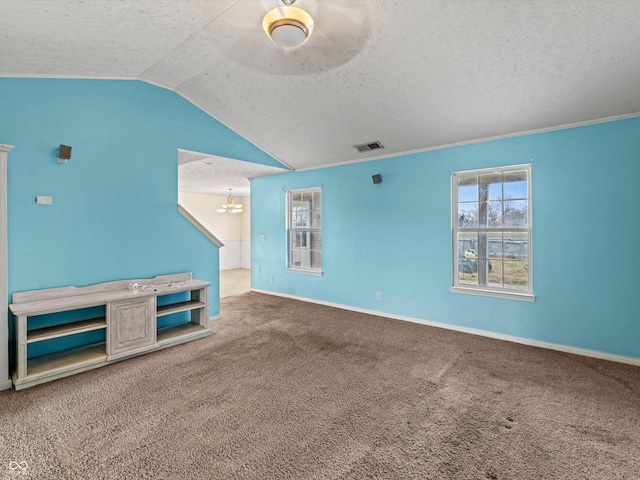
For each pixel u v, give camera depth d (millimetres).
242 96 3838
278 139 4746
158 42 2770
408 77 3037
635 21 2107
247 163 4961
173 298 4000
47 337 2719
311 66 3098
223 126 4520
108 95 3406
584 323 3273
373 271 4820
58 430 2062
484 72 2811
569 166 3309
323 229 5398
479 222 3949
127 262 3578
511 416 2229
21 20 2141
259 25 2578
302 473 1721
